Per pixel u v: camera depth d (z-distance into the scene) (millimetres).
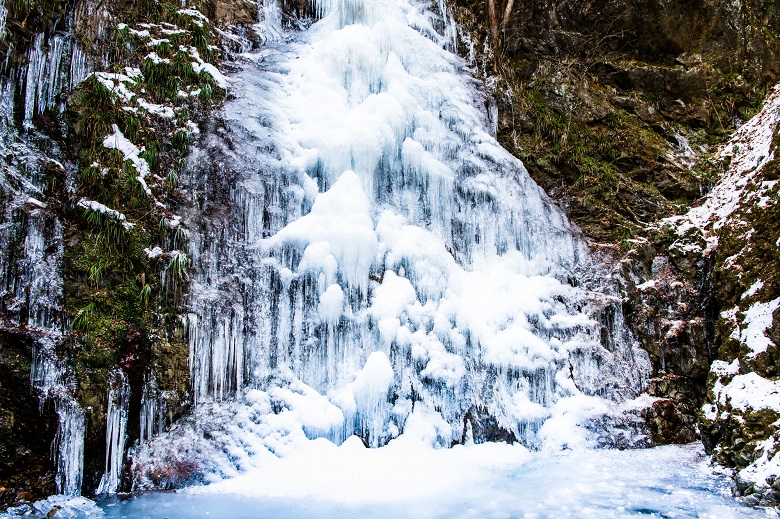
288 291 6777
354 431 6344
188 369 6078
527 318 7551
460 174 8484
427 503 5047
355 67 8773
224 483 5484
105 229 6195
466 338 7125
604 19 11102
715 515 4777
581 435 6801
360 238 7055
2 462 5078
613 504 5016
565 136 9656
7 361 5281
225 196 7082
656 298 8008
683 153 10109
